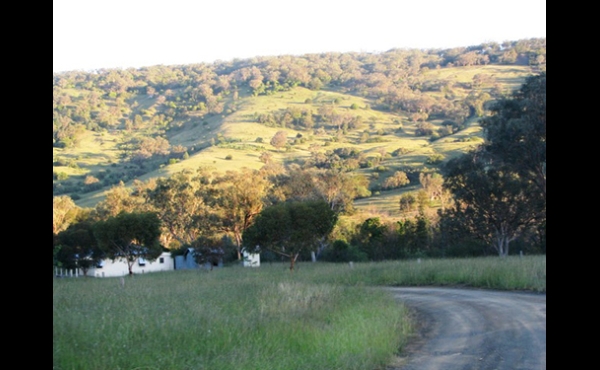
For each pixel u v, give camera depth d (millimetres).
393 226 58438
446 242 55250
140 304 14852
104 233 46938
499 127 45000
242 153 122438
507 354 12008
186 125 157500
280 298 16703
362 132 139250
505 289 25953
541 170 45062
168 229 69562
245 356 9680
